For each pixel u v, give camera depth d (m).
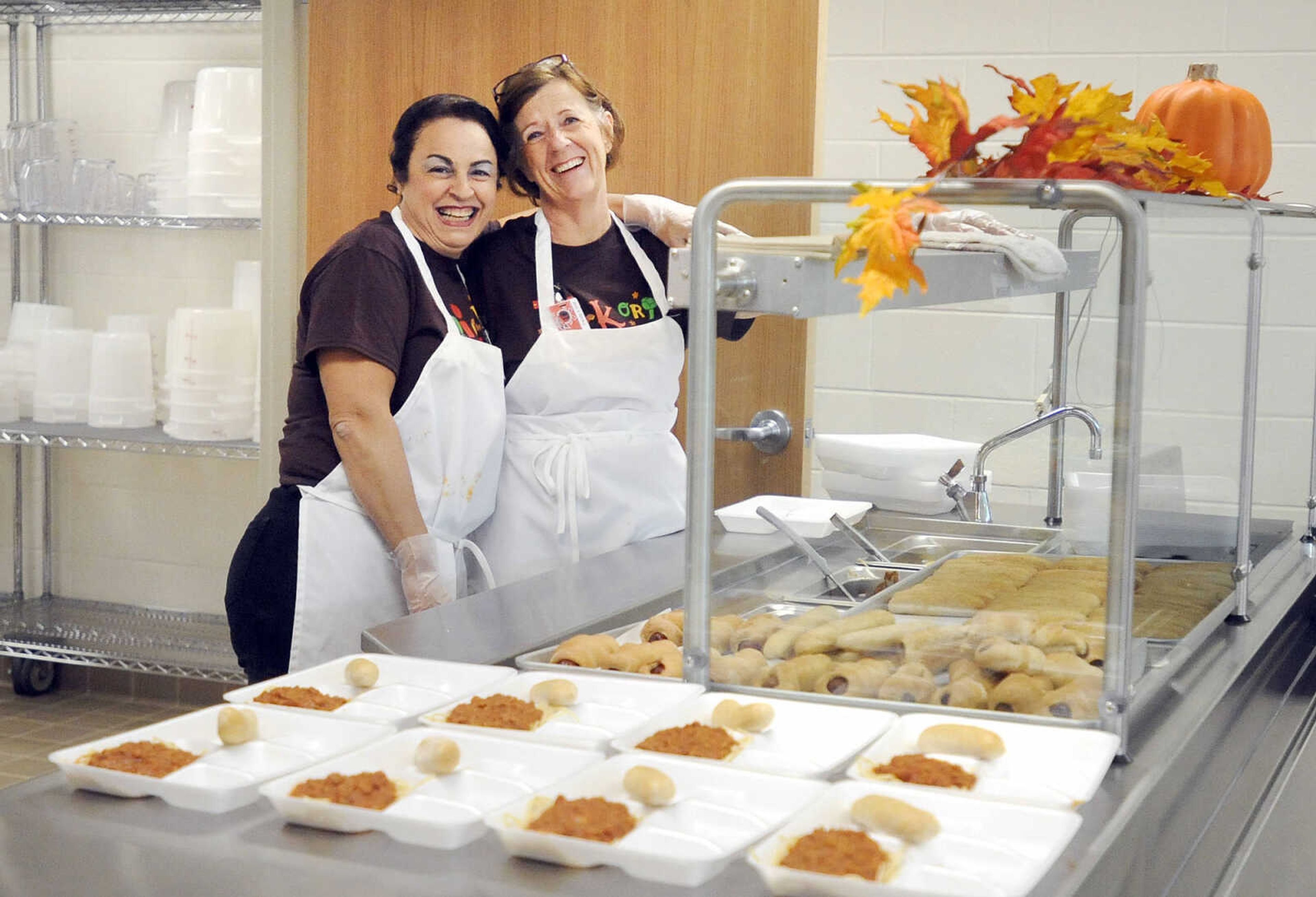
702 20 2.74
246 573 2.30
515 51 2.88
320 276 2.23
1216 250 1.52
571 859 0.90
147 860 0.91
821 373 1.67
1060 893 0.88
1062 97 1.26
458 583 2.42
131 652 3.48
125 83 3.78
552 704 1.20
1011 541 1.55
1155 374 1.25
